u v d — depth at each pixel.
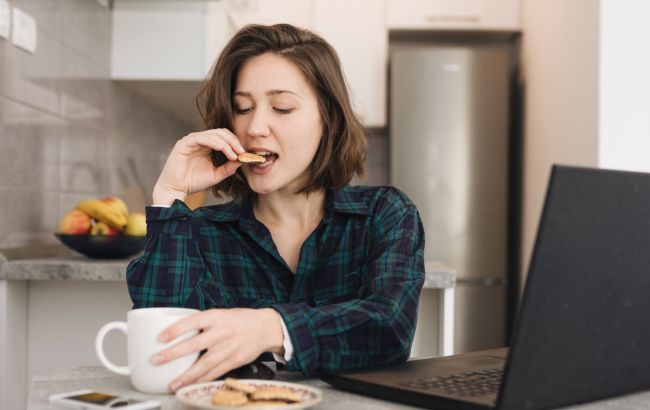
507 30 3.80
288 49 1.13
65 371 0.96
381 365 0.94
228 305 1.20
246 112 1.14
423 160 3.61
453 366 0.92
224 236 1.24
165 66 2.88
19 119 2.02
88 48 2.61
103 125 2.80
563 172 0.64
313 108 1.15
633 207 0.71
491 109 3.62
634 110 2.59
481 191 3.61
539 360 0.68
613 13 2.58
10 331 1.77
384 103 3.74
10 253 1.89
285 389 0.75
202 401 0.74
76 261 1.87
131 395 0.82
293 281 1.22
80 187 2.56
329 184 1.23
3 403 1.73
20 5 2.01
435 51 3.61
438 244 3.60
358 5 3.75
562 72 3.05
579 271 0.68
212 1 2.83
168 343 0.81
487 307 3.60
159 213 1.08
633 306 0.75
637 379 0.79
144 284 1.06
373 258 1.17
